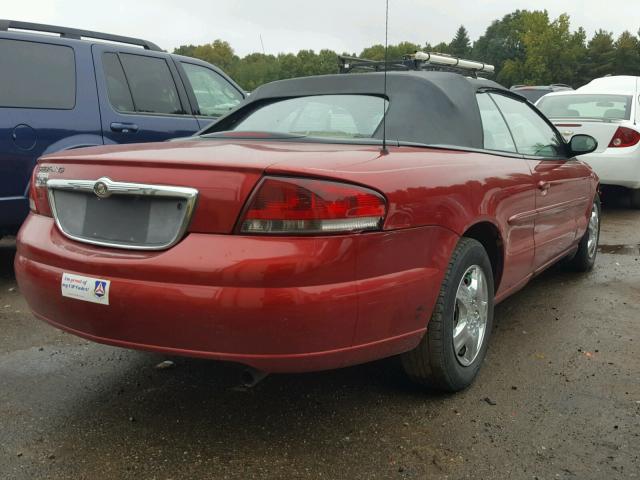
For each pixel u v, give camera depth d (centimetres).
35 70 501
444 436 264
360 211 231
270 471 239
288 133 323
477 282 308
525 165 369
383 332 246
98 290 240
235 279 221
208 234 230
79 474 236
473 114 341
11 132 475
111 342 245
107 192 248
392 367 333
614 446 258
